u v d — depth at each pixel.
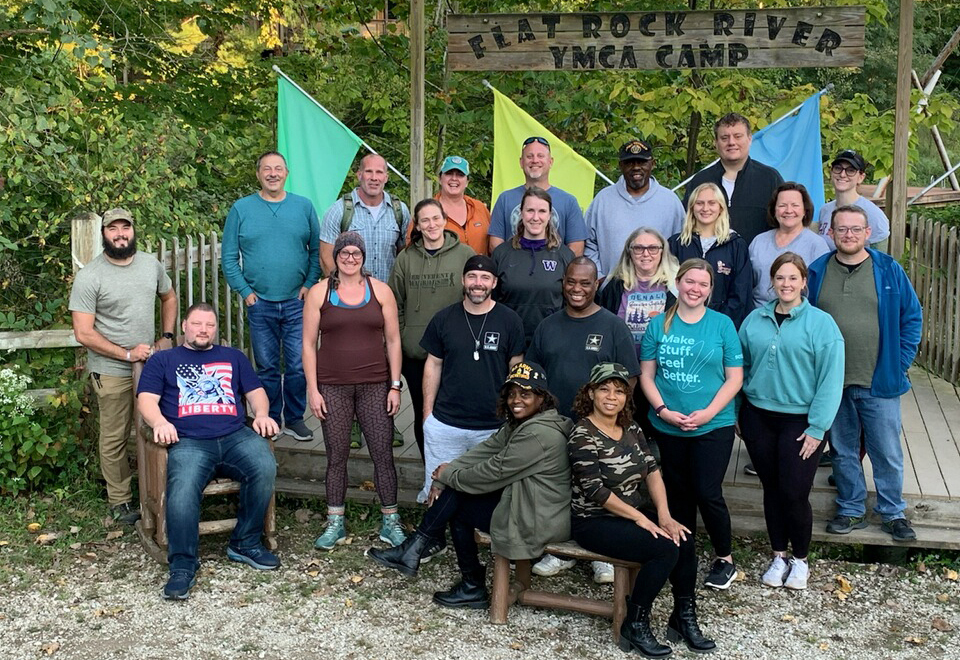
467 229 5.86
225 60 10.84
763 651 4.45
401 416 6.75
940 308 7.84
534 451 4.45
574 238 5.75
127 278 5.58
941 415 6.80
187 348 5.28
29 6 7.25
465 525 4.74
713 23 6.84
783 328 4.80
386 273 5.84
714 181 5.74
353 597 4.93
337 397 5.29
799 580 5.02
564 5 10.06
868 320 5.01
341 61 10.58
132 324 5.60
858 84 17.34
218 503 6.09
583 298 4.78
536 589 5.06
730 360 4.79
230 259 5.93
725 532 4.90
